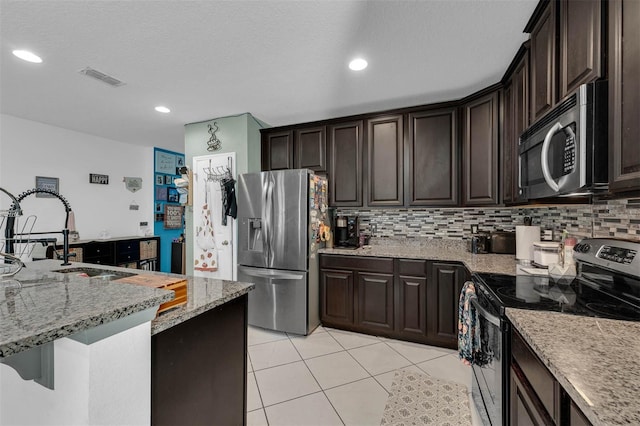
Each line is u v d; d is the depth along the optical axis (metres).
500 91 2.25
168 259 5.20
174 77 2.27
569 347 0.79
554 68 1.34
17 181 3.35
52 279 1.04
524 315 1.05
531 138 1.48
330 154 3.10
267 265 2.82
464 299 1.70
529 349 0.93
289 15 1.55
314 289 2.85
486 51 1.88
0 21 1.60
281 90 2.49
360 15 1.55
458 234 2.95
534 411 0.86
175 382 1.02
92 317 0.69
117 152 4.43
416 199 2.74
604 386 0.61
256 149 3.29
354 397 1.82
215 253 3.19
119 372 0.78
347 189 3.03
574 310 1.11
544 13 1.45
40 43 1.82
